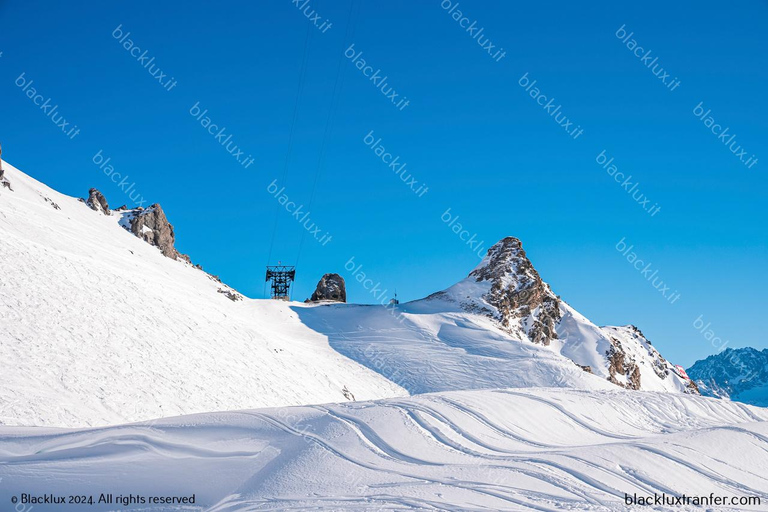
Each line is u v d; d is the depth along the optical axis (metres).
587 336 87.81
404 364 64.44
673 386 97.88
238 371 43.59
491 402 23.67
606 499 16.06
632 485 17.33
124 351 36.25
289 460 17.55
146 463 17.50
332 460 17.53
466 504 15.18
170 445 18.48
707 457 20.39
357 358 65.50
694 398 29.67
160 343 40.09
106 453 17.97
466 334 72.69
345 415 20.78
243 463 17.55
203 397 36.41
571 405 25.52
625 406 27.09
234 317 59.91
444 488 16.06
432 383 60.50
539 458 18.56
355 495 15.62
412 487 16.08
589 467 18.14
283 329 71.38
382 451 18.33
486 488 16.16
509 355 67.06
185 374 38.03
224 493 16.11
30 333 32.38
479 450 19.08
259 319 71.88
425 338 71.31
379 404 22.25
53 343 32.66
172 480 16.64
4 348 30.00
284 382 46.91
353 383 57.53
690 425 25.86
